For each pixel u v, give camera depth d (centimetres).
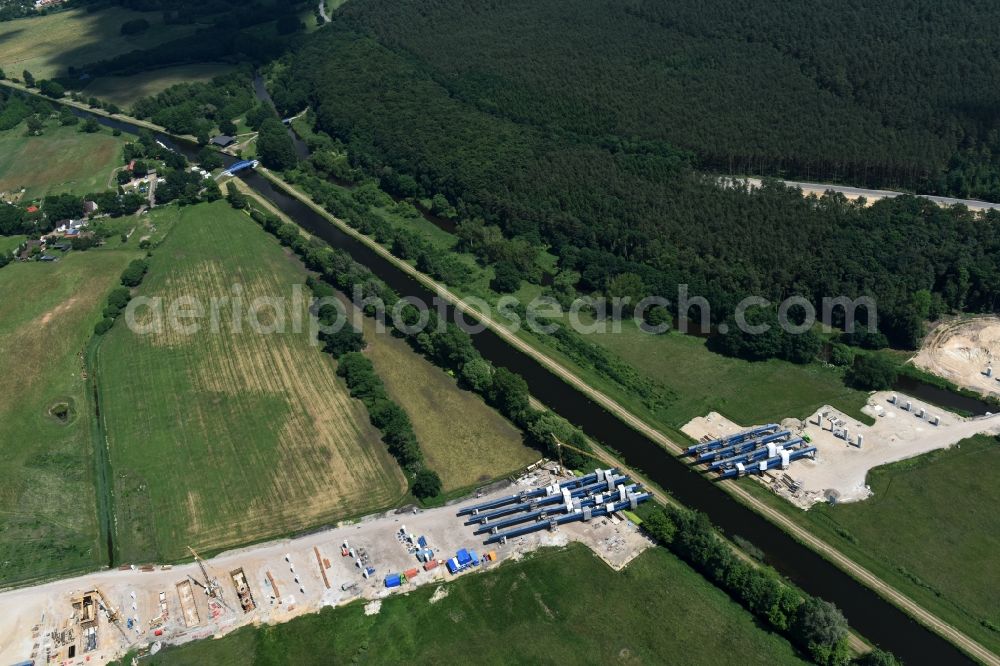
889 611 17662
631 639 17338
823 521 19762
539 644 17388
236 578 19362
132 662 17700
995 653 16562
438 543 19888
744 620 17512
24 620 18788
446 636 17738
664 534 19150
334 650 17625
